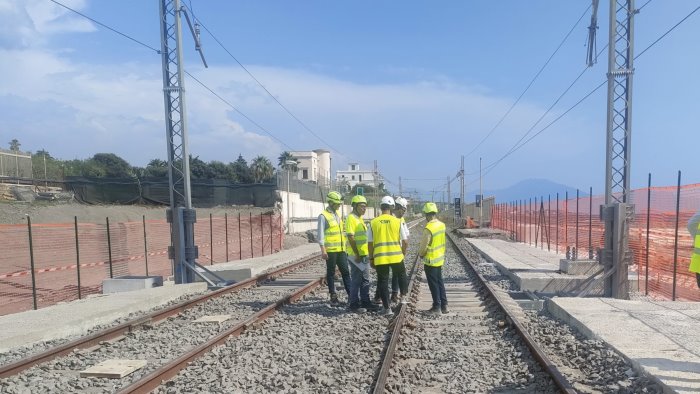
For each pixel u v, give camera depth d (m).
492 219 52.59
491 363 6.88
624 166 12.45
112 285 13.41
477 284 14.22
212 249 19.64
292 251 28.16
